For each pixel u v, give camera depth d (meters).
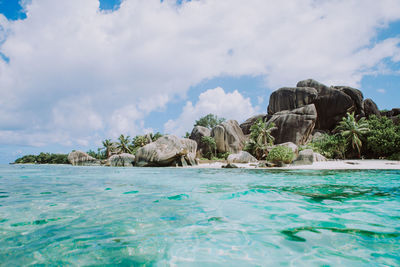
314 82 47.53
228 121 48.88
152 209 3.90
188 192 5.76
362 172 12.05
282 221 3.22
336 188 6.30
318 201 4.59
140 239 2.53
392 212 3.69
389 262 1.99
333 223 3.11
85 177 10.34
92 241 2.46
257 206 4.16
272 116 47.69
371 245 2.36
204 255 2.15
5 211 3.71
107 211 3.74
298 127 42.50
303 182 7.77
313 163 21.09
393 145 27.17
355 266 1.92
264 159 38.44
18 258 2.05
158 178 9.68
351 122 32.53
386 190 5.90
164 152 23.95
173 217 3.40
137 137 53.19
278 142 43.75
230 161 30.89
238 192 5.73
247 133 55.66
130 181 8.54
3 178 9.91
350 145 32.75
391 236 2.61
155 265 1.95
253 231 2.81
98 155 70.44
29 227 2.90
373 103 44.88
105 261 2.01
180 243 2.43
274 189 6.18
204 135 49.81
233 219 3.32
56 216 3.41
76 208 3.94
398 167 16.70
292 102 47.00
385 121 32.25
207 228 2.92
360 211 3.76
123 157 27.25
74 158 34.44
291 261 2.02
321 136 40.81
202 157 47.16
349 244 2.39
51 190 6.12
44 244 2.36
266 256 2.12
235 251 2.23
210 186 6.91
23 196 5.15
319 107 45.75
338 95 44.34
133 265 1.95
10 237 2.56
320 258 2.08
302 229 2.88
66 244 2.37
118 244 2.38
